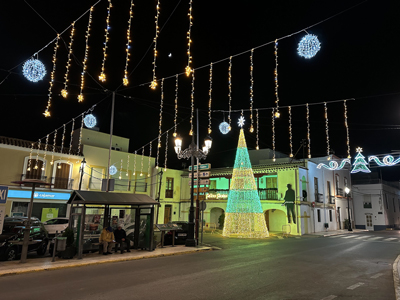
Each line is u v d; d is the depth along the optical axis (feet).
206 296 20.36
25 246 32.50
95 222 40.88
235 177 71.20
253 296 20.51
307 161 92.32
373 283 24.82
